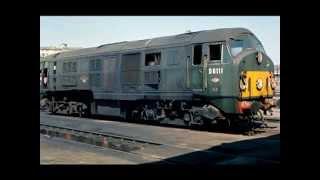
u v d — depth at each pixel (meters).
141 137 14.98
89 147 12.94
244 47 15.78
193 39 16.58
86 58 23.06
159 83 18.08
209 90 15.92
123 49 20.20
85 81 23.11
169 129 17.50
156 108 18.69
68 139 14.92
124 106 20.73
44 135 16.17
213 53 15.89
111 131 17.08
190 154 11.41
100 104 22.48
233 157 10.79
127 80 19.92
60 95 26.70
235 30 15.75
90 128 18.36
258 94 15.76
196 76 16.42
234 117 16.17
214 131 16.53
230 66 15.27
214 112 15.81
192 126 17.48
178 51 17.19
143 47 18.95
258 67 15.80
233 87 15.21
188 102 17.03
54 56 26.78
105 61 21.48
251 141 13.55
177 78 17.20
